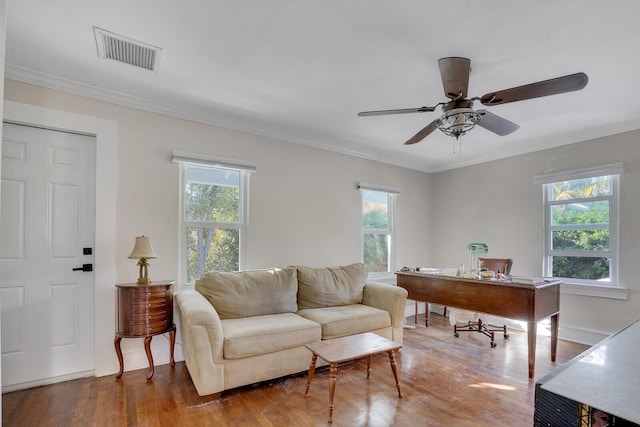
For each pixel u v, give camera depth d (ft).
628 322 10.69
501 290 9.20
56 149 8.41
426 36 6.28
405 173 16.31
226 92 8.94
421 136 8.89
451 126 7.50
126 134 9.22
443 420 6.61
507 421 6.56
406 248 16.21
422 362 9.67
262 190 11.64
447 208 16.67
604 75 7.66
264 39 6.50
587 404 1.65
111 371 8.69
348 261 13.94
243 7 5.56
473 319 12.57
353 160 14.33
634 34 6.09
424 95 9.06
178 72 7.88
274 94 9.05
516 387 8.05
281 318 9.21
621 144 11.05
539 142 12.98
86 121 8.63
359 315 9.95
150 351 8.48
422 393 7.75
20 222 7.95
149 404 7.16
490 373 8.87
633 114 10.11
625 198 10.93
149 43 6.67
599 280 11.53
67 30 6.25
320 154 13.26
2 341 7.68
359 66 7.49
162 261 9.67
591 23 5.80
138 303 8.19
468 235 15.70
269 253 11.72
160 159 9.73
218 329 7.45
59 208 8.40
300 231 12.54
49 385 8.04
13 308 7.81
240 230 11.28
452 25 5.93
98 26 6.12
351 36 6.35
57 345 8.27
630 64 7.16
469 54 6.82
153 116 9.66
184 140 10.15
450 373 8.89
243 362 7.75
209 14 5.76
